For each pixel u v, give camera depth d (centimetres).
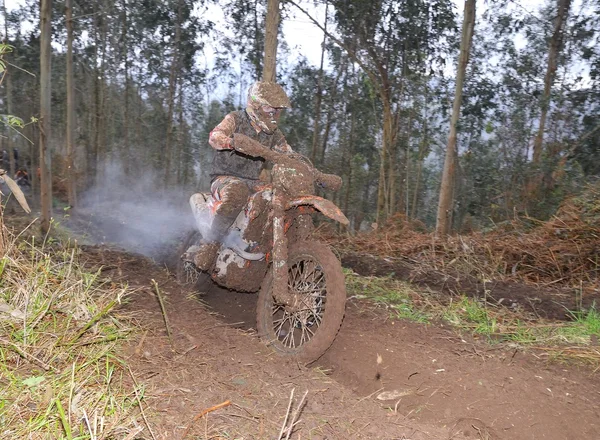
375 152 2439
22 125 364
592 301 570
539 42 1856
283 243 376
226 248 429
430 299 526
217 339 372
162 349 331
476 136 1850
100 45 2417
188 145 2950
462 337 429
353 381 381
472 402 335
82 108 2612
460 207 1880
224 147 397
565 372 376
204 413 260
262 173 615
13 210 936
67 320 321
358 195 2580
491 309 521
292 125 2445
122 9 2284
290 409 282
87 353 297
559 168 1463
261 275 438
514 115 1725
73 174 1511
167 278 495
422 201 2464
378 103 2228
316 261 382
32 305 324
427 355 387
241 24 2392
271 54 767
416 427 288
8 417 237
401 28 1892
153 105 2867
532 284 663
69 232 773
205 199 477
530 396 338
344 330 434
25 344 291
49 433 228
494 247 753
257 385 305
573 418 321
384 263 694
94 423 227
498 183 1672
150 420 249
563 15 1759
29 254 399
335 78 2377
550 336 434
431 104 1997
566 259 707
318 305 384
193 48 2442
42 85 677
